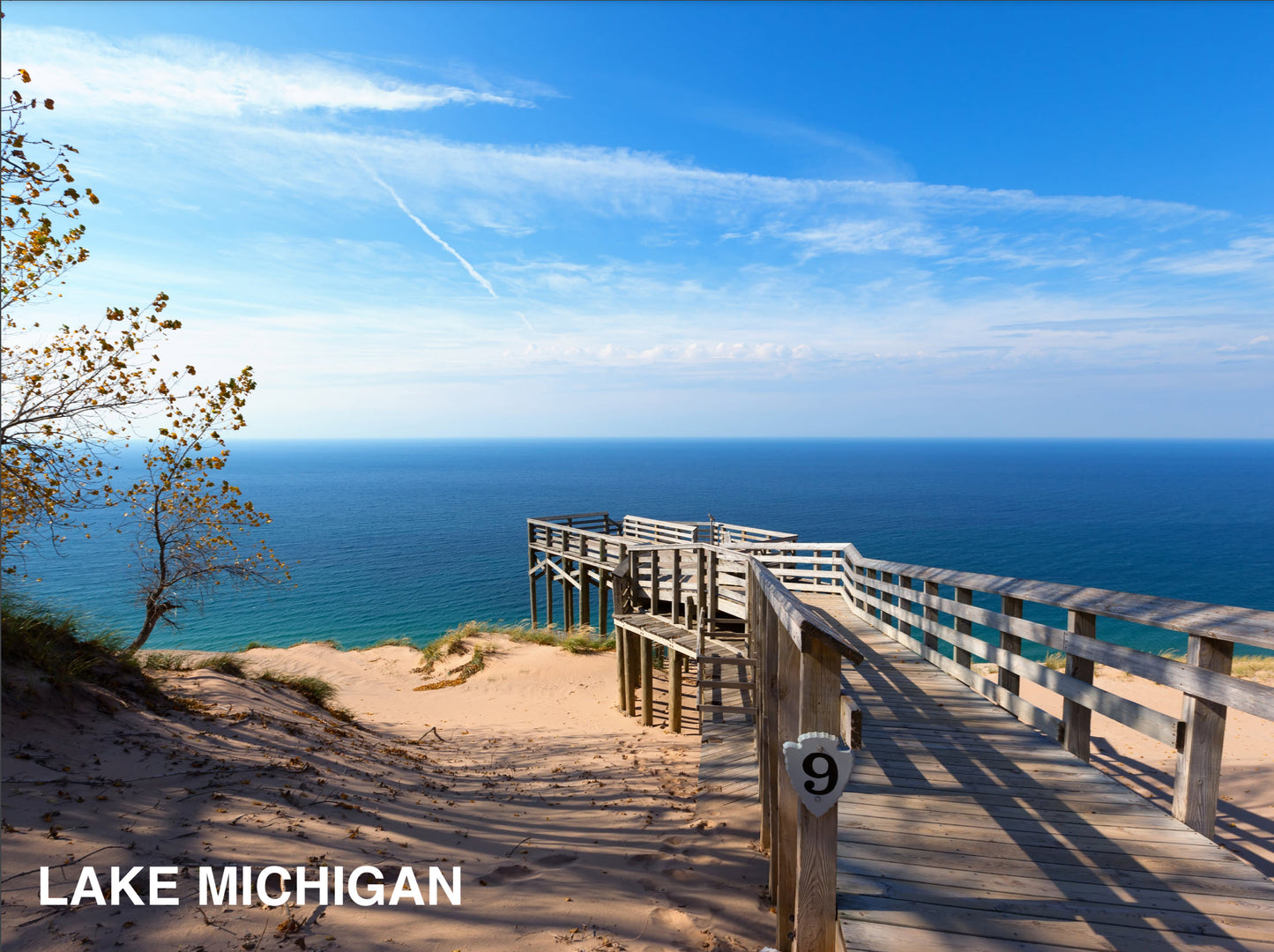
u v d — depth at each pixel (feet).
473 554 207.72
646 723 33.63
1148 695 33.94
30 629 19.01
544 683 43.93
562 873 14.40
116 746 16.25
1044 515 328.70
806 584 48.08
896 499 412.16
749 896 13.94
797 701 10.84
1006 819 12.55
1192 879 10.35
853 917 9.37
